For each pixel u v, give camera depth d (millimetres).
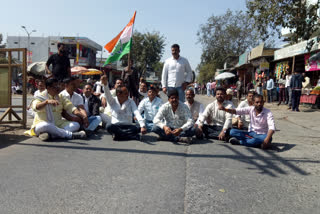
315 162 3844
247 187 2865
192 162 3740
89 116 6250
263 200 2553
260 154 4273
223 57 33938
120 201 2459
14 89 24516
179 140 5082
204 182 2980
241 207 2396
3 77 6070
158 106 6215
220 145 4926
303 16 7012
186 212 2275
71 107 5422
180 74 6691
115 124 5098
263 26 7559
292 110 11391
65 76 6699
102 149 4383
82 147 4480
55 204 2375
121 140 5188
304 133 6461
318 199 2600
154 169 3389
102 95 7223
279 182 3035
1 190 2650
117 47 7797
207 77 40094
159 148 4570
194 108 5879
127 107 5422
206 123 5754
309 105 12703
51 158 3770
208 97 27016
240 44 33219
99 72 24188
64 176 3066
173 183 2926
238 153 4312
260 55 18547
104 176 3096
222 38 33500
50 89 5141
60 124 5312
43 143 4703
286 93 13820
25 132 5383
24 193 2592
